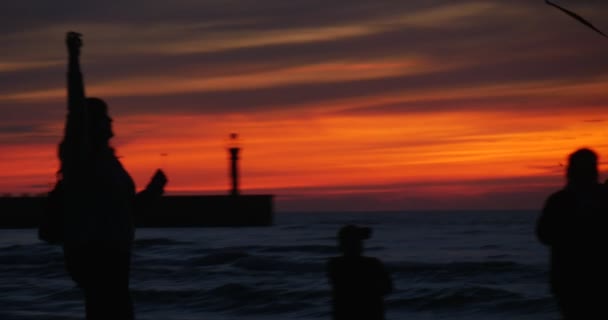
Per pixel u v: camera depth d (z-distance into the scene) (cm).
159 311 2389
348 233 1039
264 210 9556
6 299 2567
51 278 3300
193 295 2611
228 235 7838
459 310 2361
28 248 4994
